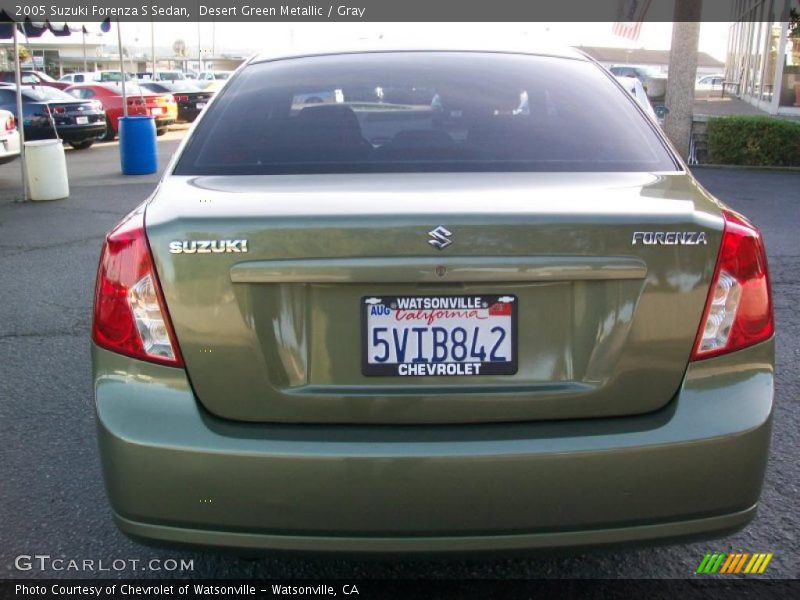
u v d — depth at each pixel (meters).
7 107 17.09
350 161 2.58
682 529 2.09
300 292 2.06
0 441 3.61
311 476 1.99
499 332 2.07
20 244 7.75
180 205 2.17
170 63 69.75
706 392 2.10
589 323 2.08
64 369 4.46
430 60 3.10
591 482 2.01
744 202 9.87
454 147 2.63
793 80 19.11
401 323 2.06
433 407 2.05
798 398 4.02
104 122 18.41
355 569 2.72
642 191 2.29
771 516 2.99
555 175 2.46
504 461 1.99
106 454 2.07
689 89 13.75
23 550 2.82
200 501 2.02
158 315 2.08
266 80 3.03
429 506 2.00
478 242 2.01
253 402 2.06
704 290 2.10
